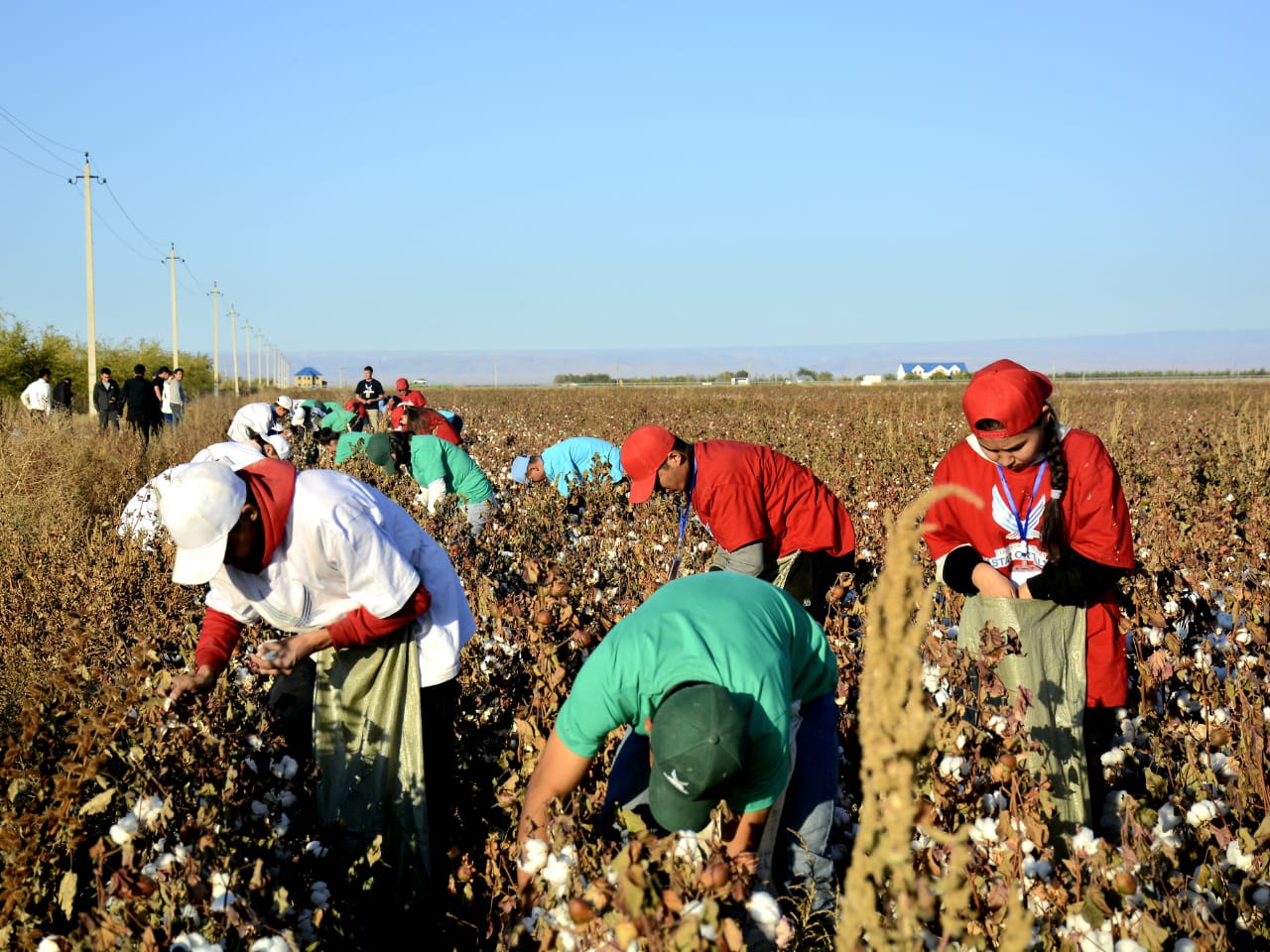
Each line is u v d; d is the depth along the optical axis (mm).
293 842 3316
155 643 4094
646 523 7445
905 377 136250
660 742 2436
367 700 3770
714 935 2096
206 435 18406
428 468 7996
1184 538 7074
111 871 2949
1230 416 23078
